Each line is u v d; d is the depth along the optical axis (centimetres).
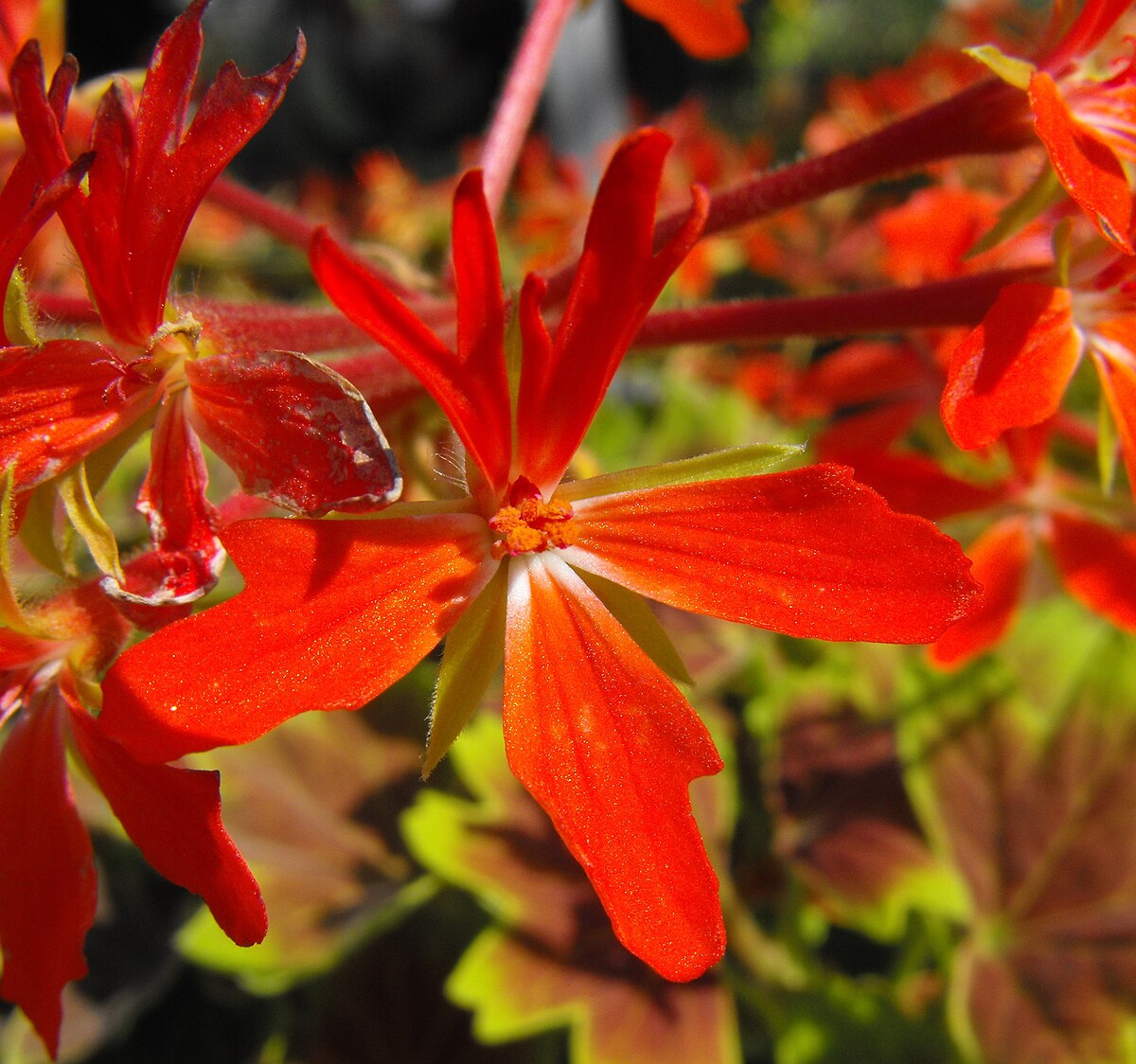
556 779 6
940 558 6
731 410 17
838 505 6
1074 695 12
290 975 11
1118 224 6
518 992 11
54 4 9
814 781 13
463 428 6
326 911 12
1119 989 11
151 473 6
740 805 13
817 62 60
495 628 6
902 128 8
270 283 23
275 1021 13
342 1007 13
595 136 32
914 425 12
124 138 6
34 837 6
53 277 11
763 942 12
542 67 9
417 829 12
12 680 6
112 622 6
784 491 6
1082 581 10
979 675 12
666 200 19
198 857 6
